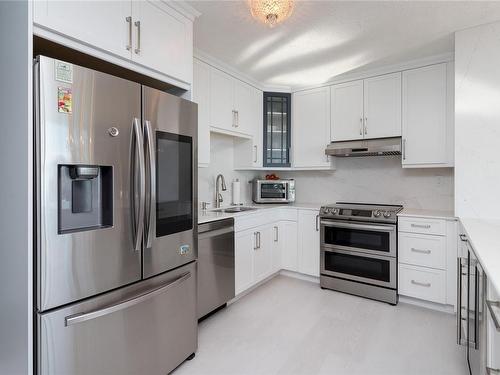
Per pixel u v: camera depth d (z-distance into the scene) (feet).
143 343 5.21
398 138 9.78
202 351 6.64
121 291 4.81
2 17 4.20
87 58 5.21
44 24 4.07
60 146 3.95
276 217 11.27
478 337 4.56
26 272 3.85
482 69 7.32
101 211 4.71
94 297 4.45
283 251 11.52
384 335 7.28
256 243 10.05
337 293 9.94
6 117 4.11
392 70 9.82
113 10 4.99
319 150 11.46
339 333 7.38
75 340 4.23
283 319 8.11
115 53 5.00
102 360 4.57
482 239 5.05
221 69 9.64
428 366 6.08
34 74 3.84
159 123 5.40
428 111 9.24
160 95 5.42
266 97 12.01
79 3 4.50
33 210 3.84
